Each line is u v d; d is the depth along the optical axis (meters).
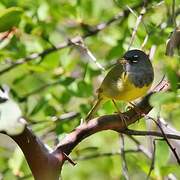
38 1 12.66
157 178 9.75
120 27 13.17
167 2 10.48
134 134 7.74
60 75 12.59
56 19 12.96
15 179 11.77
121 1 12.26
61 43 12.84
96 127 7.54
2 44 10.96
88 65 11.80
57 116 11.59
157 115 8.13
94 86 12.00
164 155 9.41
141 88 9.54
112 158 13.57
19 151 11.02
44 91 12.98
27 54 12.24
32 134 6.68
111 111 10.62
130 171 13.67
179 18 11.34
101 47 13.56
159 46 10.95
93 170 15.56
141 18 10.40
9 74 13.31
